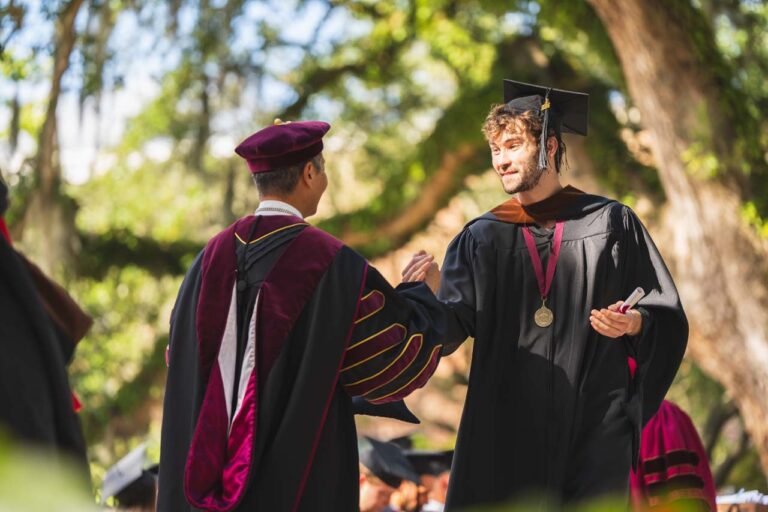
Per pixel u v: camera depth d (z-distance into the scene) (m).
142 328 22.28
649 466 5.36
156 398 21.02
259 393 3.93
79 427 3.25
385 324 4.08
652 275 4.57
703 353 13.98
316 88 20.78
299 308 4.02
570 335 4.50
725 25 16.58
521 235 4.68
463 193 21.98
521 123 4.62
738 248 13.36
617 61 15.62
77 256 19.06
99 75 15.66
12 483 0.86
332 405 4.05
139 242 21.08
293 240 4.15
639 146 17.31
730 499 6.36
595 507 1.00
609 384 4.45
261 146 4.27
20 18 13.17
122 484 6.33
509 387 4.55
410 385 4.13
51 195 17.42
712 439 19.41
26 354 3.11
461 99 18.86
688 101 13.27
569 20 15.35
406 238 21.31
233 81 18.66
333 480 3.99
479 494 4.46
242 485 3.79
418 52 21.86
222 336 4.03
